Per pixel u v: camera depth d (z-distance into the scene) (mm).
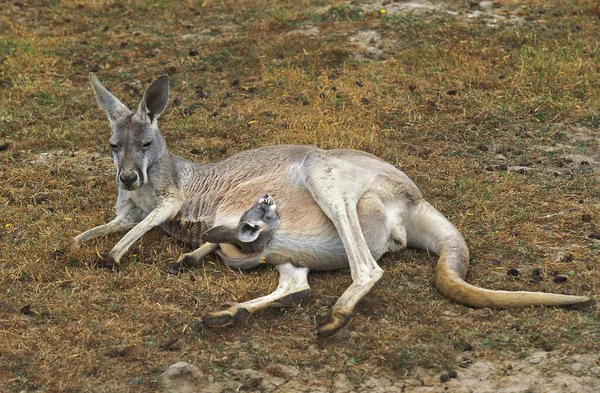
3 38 17250
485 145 12836
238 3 19203
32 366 7406
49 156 12812
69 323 8102
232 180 9891
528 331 7918
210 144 13047
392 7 18594
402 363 7512
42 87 15117
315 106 14062
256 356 7633
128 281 8898
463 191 11164
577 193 11094
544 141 12906
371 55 16297
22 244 9680
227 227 9172
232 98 14898
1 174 11922
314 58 16109
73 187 11594
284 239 8961
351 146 12547
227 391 7223
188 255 9328
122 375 7340
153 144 9781
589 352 7566
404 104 14148
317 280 8984
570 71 14828
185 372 7309
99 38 17469
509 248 9609
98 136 13477
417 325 8078
